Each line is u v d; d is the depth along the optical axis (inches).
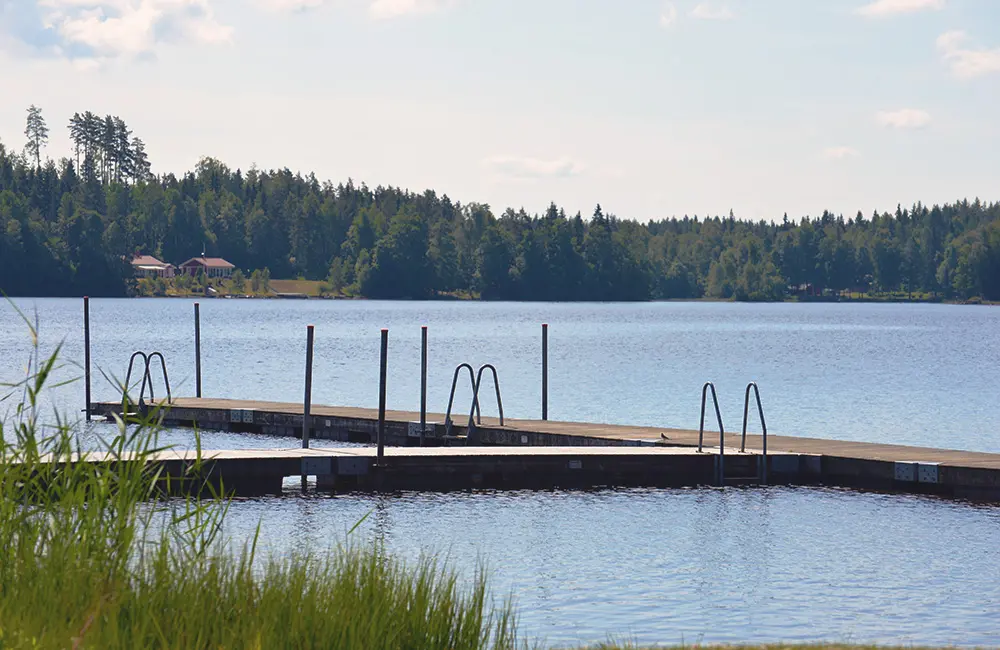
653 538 961.5
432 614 427.5
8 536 427.5
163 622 389.7
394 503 1125.7
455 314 7736.2
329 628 394.9
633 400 2416.3
